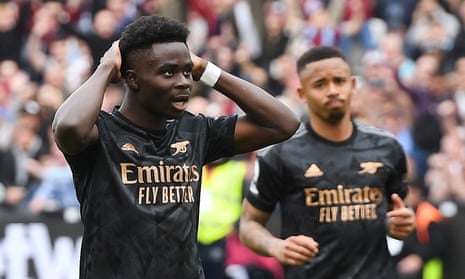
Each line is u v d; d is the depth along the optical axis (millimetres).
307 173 17703
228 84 13695
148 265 12820
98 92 12734
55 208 26031
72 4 42031
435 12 40969
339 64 17812
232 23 42094
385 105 34594
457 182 30734
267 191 17938
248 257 25625
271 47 40844
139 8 42219
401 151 17984
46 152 31375
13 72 38000
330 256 17562
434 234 25578
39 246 25094
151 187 13000
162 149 13195
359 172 17734
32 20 42156
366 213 17672
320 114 17844
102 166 12938
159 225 12898
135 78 12969
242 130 13766
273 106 13766
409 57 40156
